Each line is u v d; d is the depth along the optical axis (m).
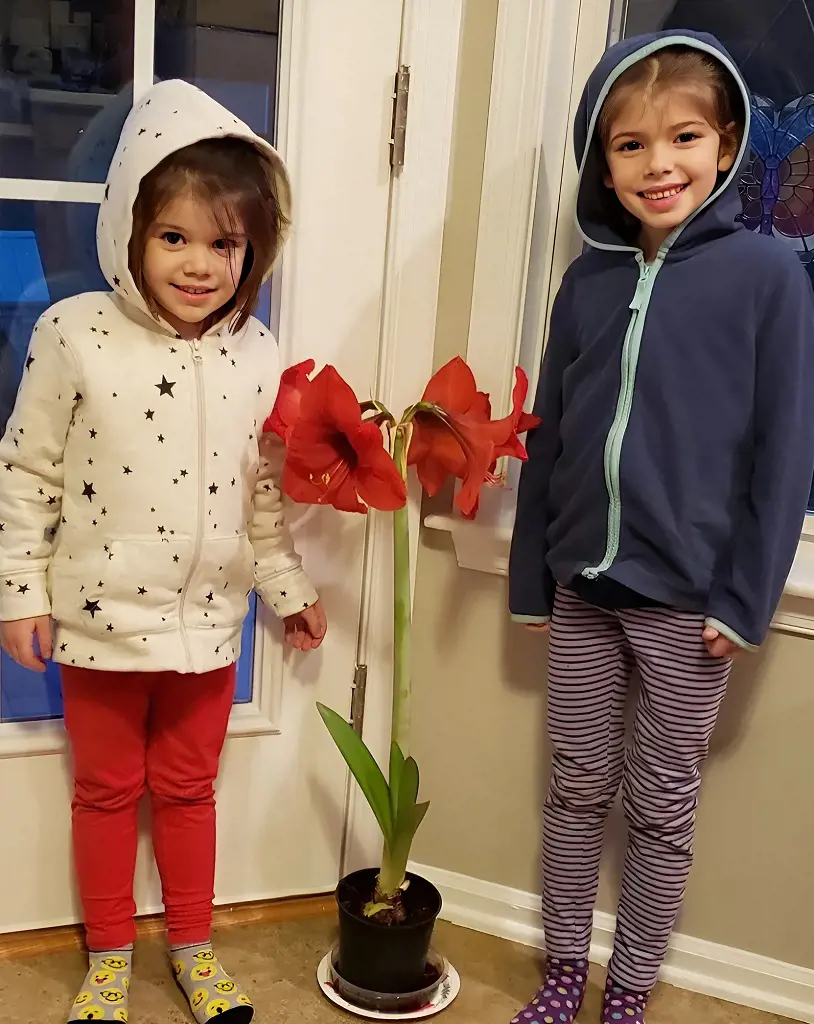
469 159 1.45
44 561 1.29
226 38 1.36
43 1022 1.40
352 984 1.47
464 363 1.37
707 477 1.26
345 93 1.38
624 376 1.29
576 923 1.49
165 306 1.26
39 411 1.25
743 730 1.47
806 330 1.22
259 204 1.24
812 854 1.48
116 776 1.40
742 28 1.46
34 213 1.36
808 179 1.48
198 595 1.32
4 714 1.49
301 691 1.58
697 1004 1.54
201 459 1.28
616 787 1.46
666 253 1.27
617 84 1.23
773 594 1.24
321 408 1.21
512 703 1.59
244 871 1.63
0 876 1.51
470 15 1.41
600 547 1.32
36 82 1.32
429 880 1.69
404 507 1.27
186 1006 1.44
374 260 1.46
